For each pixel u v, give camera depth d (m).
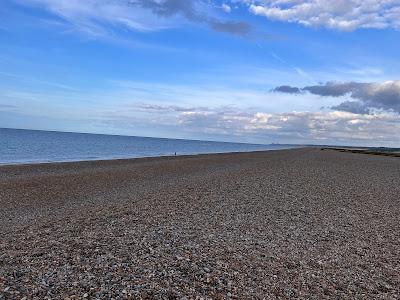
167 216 13.83
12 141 94.00
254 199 18.48
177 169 35.50
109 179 26.48
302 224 13.73
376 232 13.16
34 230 11.60
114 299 6.66
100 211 14.57
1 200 17.66
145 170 33.78
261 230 12.48
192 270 8.27
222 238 11.19
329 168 41.84
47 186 22.34
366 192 23.41
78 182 24.50
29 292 6.79
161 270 8.16
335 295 7.61
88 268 8.08
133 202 16.66
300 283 8.11
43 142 99.94
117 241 10.24
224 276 8.09
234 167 39.00
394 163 61.53
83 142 121.88
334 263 9.59
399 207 18.53
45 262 8.44
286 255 9.98
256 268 8.80
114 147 97.75
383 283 8.41
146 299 6.74
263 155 72.38
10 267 8.07
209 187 22.23
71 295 6.72
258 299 7.13
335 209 17.03
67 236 10.76
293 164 46.28
